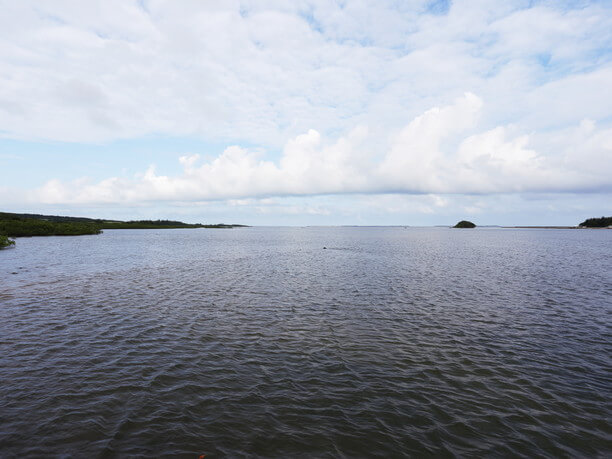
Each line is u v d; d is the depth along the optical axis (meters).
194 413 11.09
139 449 9.34
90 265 48.00
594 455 9.48
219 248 87.12
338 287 32.50
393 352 16.38
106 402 11.61
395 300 27.09
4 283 32.97
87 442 9.55
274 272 42.75
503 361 15.43
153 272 42.09
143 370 14.09
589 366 14.97
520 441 10.02
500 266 48.84
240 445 9.61
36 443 9.45
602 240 133.88
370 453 9.43
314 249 84.56
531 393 12.66
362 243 112.94
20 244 92.50
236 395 12.26
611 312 23.64
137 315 22.09
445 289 31.64
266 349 16.59
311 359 15.48
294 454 9.31
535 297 28.30
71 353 15.69
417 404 11.86
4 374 13.48
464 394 12.55
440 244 106.19
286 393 12.47
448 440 10.02
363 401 12.02
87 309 23.42
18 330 18.72
